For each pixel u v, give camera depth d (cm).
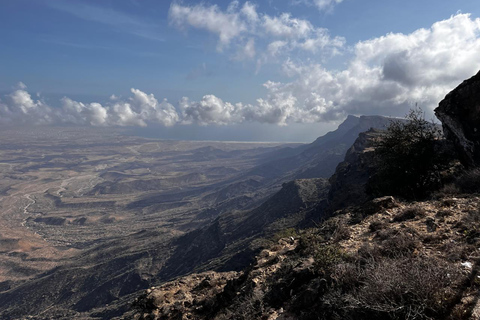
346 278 616
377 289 489
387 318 470
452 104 1714
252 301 781
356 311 509
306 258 863
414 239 719
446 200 1014
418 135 1742
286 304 707
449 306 445
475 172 1252
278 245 1170
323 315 570
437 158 1675
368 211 1160
